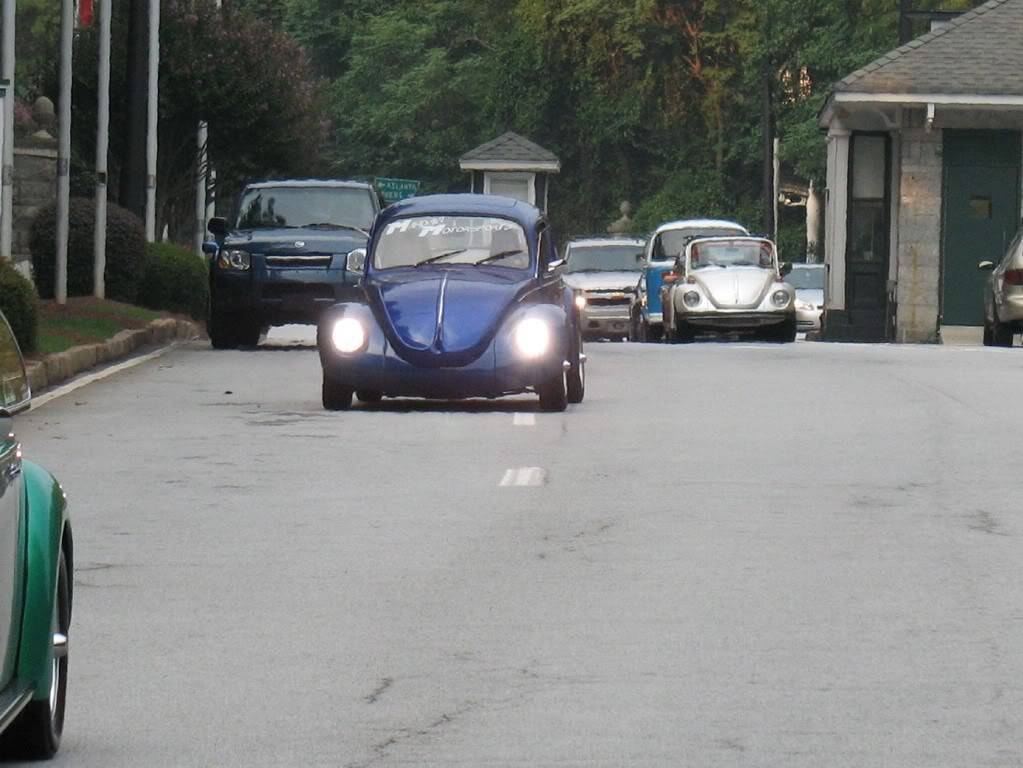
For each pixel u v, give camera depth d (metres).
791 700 18.53
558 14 150.25
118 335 60.72
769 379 51.84
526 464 35.16
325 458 35.91
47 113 101.44
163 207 91.06
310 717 17.98
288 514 29.66
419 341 43.50
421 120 174.12
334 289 66.62
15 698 15.66
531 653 20.55
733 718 17.86
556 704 18.41
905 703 18.42
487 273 45.34
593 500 30.97
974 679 19.39
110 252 73.06
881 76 94.19
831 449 37.25
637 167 163.00
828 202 99.38
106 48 70.56
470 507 30.30
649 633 21.52
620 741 17.06
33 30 172.50
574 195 162.88
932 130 95.94
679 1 149.00
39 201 98.62
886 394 47.66
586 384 50.66
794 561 25.84
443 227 46.56
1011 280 73.00
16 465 16.12
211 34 89.12
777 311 82.38
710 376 52.84
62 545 17.05
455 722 17.73
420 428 40.72
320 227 68.19
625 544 27.08
